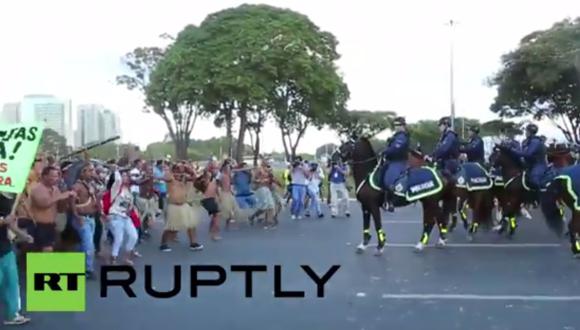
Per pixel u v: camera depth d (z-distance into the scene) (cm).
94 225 1342
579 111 4759
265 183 2203
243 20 4822
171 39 5397
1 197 879
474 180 1717
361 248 1565
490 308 1008
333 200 2517
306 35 4838
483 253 1531
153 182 1962
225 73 4622
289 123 5153
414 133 5412
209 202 1841
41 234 1064
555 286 1160
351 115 5128
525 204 1920
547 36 4709
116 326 917
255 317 966
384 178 1517
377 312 990
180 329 901
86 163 1379
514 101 4875
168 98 4816
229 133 4934
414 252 1561
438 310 999
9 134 847
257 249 1644
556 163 1680
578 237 1422
